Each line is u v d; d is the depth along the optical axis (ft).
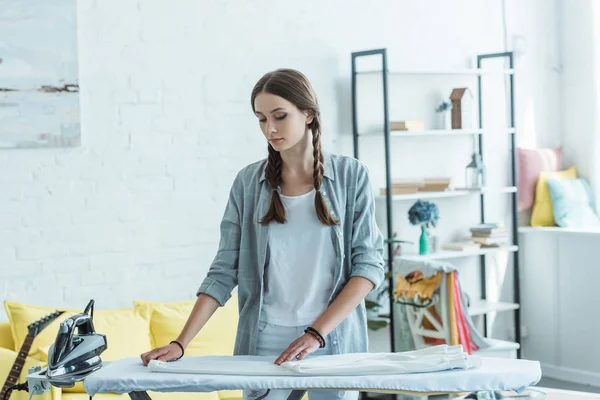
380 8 19.11
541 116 21.74
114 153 15.81
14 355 13.08
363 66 18.93
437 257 19.10
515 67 21.24
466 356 8.53
